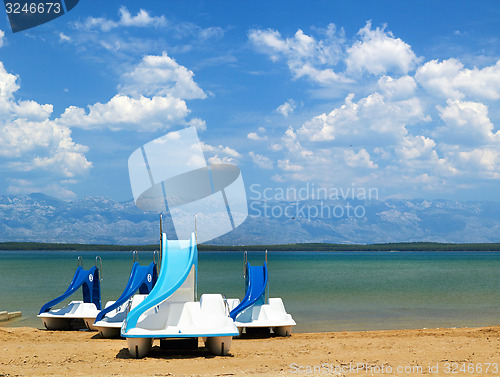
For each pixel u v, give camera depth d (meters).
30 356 11.88
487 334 15.00
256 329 16.55
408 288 38.03
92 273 19.17
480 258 157.25
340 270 71.25
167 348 12.67
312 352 12.43
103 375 9.65
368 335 15.81
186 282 13.05
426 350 12.37
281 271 68.25
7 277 51.03
